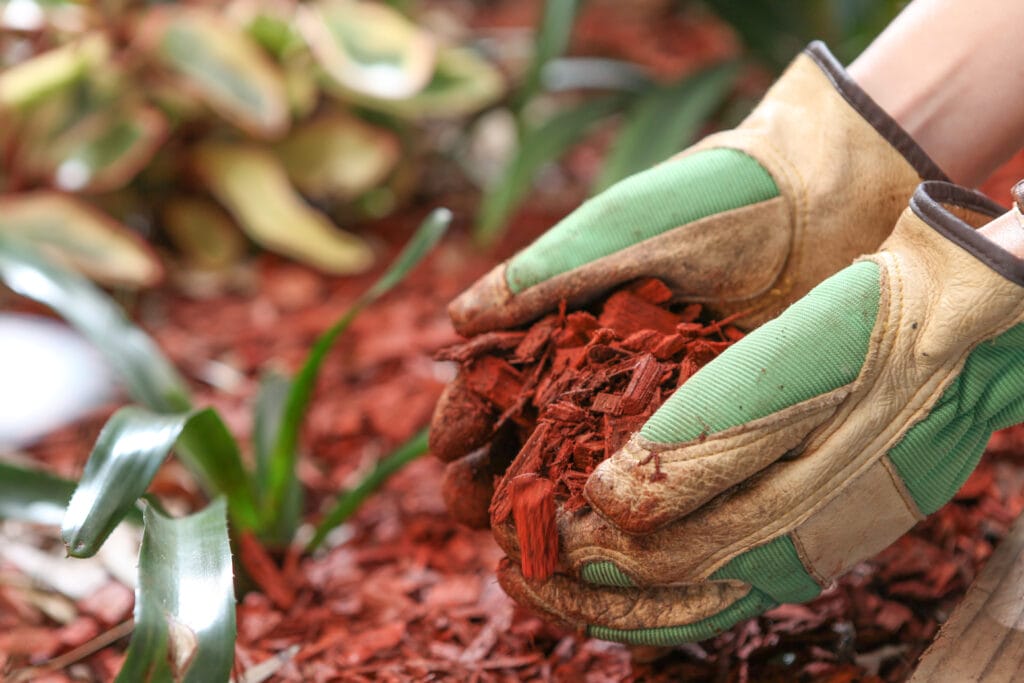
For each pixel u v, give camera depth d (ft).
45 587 5.09
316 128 7.72
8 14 7.03
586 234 4.55
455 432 4.58
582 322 4.53
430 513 5.24
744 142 4.56
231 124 7.48
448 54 7.77
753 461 4.24
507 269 4.58
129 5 7.25
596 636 4.46
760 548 4.32
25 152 7.00
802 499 4.27
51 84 7.04
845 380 4.24
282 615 4.94
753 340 4.27
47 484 4.91
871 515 4.33
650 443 4.25
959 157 4.57
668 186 4.54
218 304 7.02
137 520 4.85
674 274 4.56
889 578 4.82
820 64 4.58
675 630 4.41
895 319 4.24
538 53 6.66
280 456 5.07
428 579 5.02
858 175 4.54
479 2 12.24
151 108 7.14
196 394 5.99
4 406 5.90
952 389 4.25
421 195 8.39
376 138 7.70
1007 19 4.48
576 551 4.37
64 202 6.72
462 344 4.61
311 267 7.42
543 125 7.01
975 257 4.19
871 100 4.53
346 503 5.04
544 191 8.34
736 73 6.93
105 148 6.93
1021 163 6.28
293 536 5.15
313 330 6.56
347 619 4.92
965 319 4.20
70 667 4.88
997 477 5.06
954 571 4.82
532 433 4.45
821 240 4.54
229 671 4.28
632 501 4.24
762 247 4.54
